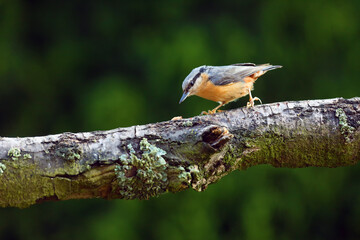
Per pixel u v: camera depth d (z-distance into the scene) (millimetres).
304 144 5426
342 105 5461
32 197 4996
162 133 5133
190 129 5133
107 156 5020
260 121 5395
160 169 5062
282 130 5387
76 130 13523
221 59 13383
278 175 13016
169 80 13289
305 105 5473
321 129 5391
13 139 5027
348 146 5430
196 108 13156
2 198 4965
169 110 13352
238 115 5434
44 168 4949
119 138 5105
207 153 5059
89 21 14586
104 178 5043
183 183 5102
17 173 4922
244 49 13492
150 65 13523
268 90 13750
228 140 5039
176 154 5082
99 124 13031
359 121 5387
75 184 5008
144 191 5141
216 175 5430
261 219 12516
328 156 5496
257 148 5410
